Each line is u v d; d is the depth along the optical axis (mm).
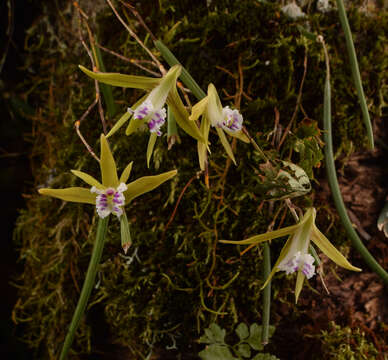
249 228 316
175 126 266
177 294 324
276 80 312
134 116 249
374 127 317
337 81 312
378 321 314
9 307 515
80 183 337
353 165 319
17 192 541
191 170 319
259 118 313
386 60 310
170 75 255
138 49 320
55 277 357
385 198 316
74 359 350
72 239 345
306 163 293
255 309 318
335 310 317
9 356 488
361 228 318
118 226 328
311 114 314
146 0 321
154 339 327
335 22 310
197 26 312
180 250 322
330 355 311
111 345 345
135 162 324
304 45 307
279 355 319
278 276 316
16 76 448
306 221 261
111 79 249
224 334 310
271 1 309
